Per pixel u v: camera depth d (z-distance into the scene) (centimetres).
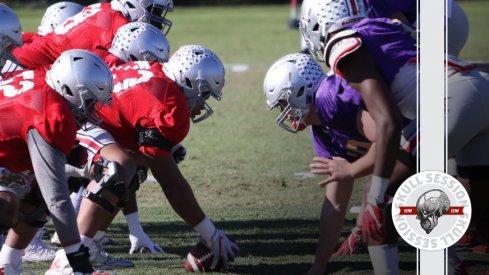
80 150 1309
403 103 1228
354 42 1159
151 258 1553
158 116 1369
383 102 1130
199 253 1440
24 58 1752
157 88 1393
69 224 1178
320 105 1304
